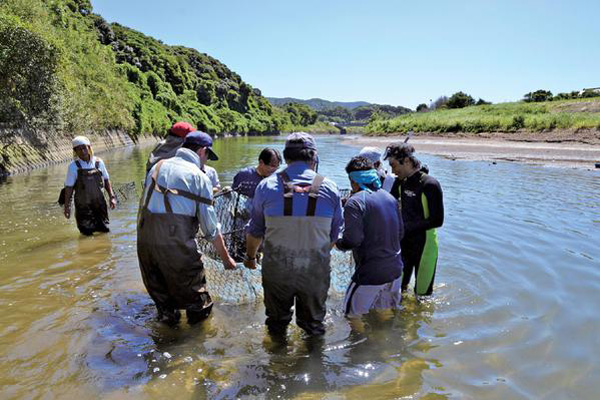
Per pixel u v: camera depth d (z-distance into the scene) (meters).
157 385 2.88
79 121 24.02
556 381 2.90
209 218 3.75
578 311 4.00
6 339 3.44
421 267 4.35
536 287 4.59
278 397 2.76
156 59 86.69
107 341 3.47
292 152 3.50
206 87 103.75
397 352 3.35
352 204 3.81
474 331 3.67
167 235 3.56
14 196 10.12
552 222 7.50
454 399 2.72
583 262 5.38
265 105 147.38
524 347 3.36
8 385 2.83
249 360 3.24
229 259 3.98
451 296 4.41
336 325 3.86
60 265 5.23
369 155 4.70
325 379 2.98
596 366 3.08
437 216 4.23
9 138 16.02
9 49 16.97
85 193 6.44
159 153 4.32
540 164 18.52
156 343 3.47
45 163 18.25
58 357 3.20
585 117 32.66
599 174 14.82
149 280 3.76
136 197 9.88
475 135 37.75
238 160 21.47
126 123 37.31
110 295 4.37
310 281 3.43
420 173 4.40
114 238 6.46
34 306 4.07
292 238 3.37
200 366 3.13
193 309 3.82
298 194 3.36
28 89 18.09
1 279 4.74
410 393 2.79
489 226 7.18
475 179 13.48
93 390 2.80
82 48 38.12
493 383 2.90
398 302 4.16
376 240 3.89
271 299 3.55
